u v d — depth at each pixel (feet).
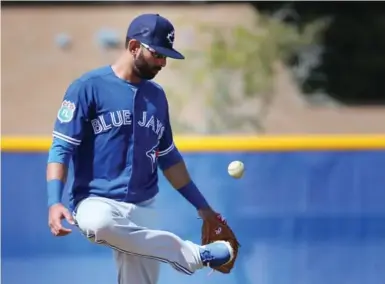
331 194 57.16
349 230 57.26
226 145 56.39
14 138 56.03
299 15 148.25
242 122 133.69
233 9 145.07
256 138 56.85
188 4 144.66
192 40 136.26
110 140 39.45
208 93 132.67
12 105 146.82
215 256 40.70
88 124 39.50
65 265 55.88
